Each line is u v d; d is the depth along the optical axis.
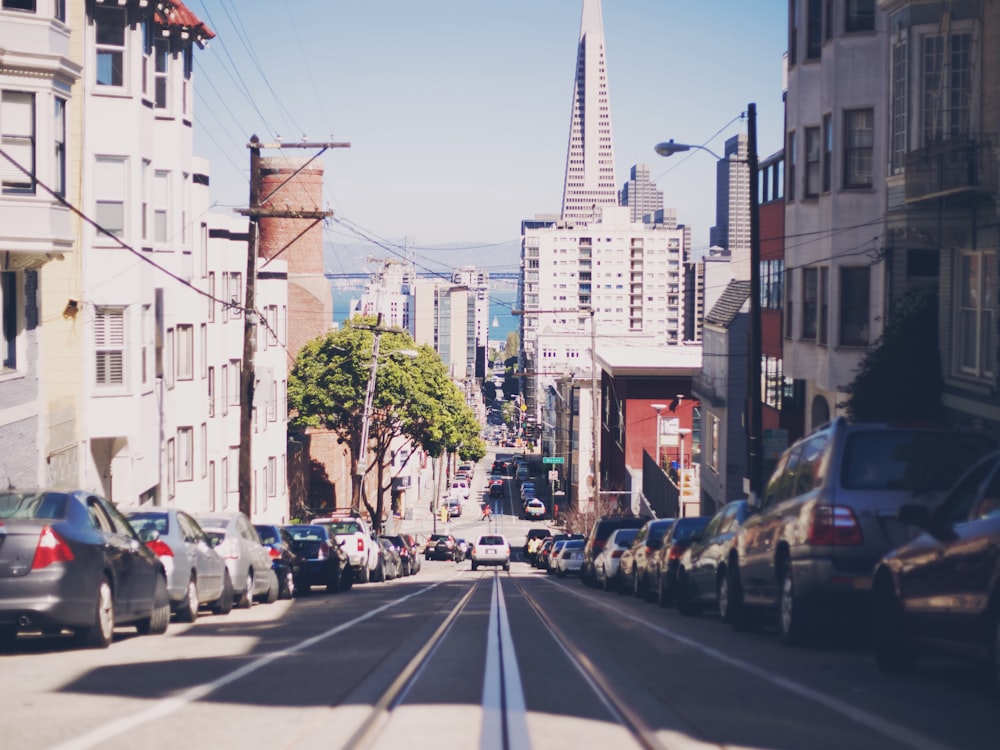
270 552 24.08
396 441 93.50
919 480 11.23
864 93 29.28
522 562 75.12
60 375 28.91
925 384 23.36
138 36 30.33
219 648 12.12
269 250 73.00
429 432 66.81
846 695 8.51
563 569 44.53
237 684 9.05
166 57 34.06
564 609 20.06
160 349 34.19
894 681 9.31
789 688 8.87
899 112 23.75
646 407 69.94
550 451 123.62
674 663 10.62
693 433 69.25
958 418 21.94
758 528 13.50
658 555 22.02
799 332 32.25
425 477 128.75
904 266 28.22
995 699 8.30
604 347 82.81
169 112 34.19
